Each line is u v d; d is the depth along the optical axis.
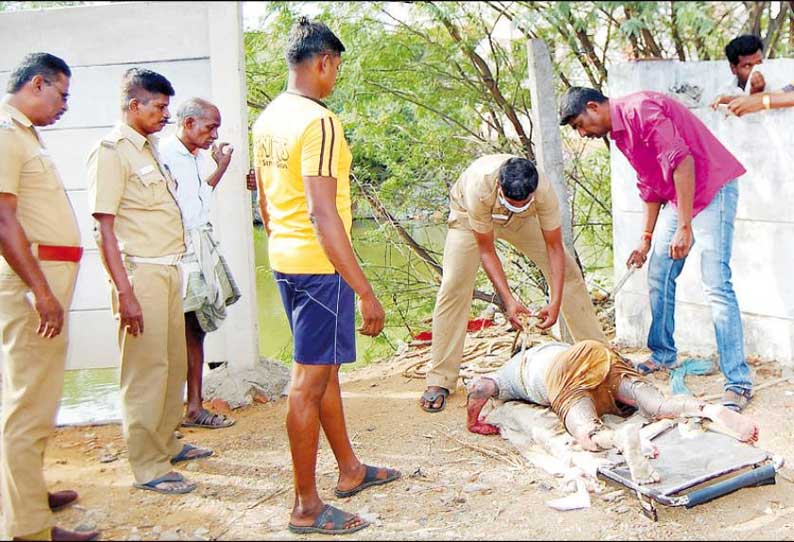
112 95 4.79
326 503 3.54
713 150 4.40
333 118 3.09
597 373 3.94
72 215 3.38
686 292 5.35
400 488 3.68
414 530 3.27
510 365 4.34
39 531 3.13
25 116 3.21
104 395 5.08
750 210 4.92
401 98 7.05
